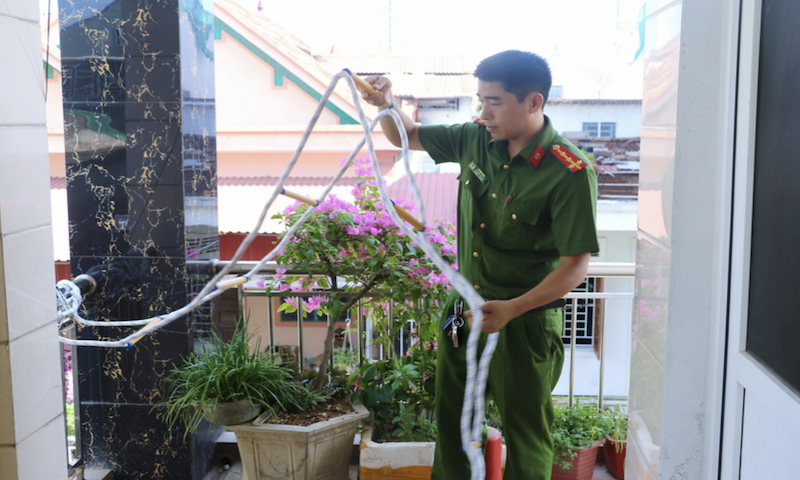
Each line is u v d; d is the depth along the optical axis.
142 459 2.65
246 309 2.96
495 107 1.88
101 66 2.46
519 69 1.83
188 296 2.55
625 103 9.67
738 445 1.56
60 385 1.55
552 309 2.03
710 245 1.63
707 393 1.66
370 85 2.10
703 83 1.59
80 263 2.57
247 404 2.41
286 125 8.43
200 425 2.68
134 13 2.42
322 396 2.65
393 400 2.65
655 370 1.79
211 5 2.72
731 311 1.57
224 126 8.05
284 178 1.61
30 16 1.40
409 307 2.72
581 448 2.59
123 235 2.54
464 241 2.11
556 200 1.88
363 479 2.44
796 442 1.25
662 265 1.73
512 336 1.99
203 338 2.69
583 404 2.95
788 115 1.30
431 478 2.29
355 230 2.57
